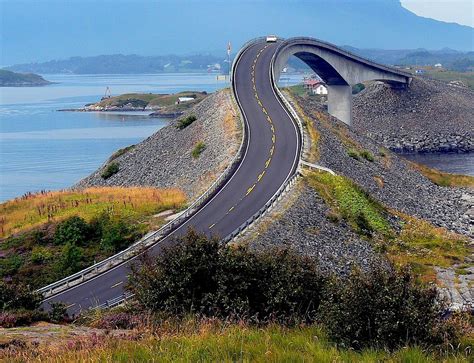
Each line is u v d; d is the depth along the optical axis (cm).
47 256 5159
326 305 2162
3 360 1587
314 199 5897
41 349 1698
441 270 5309
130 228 5556
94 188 7544
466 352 1816
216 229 5181
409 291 2031
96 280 4441
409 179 9438
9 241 5562
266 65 11762
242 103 9638
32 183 12556
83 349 1667
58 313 2588
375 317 1964
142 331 1977
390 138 17888
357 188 6619
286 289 2530
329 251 4938
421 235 6238
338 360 1612
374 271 2106
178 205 6184
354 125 18925
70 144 18400
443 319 2106
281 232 4922
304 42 14225
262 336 1834
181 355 1608
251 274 2566
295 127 8438
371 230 5788
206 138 8494
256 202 5841
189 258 2534
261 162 7100
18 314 2430
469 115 19575
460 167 13888
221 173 6794
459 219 7962
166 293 2509
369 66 17862
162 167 8381
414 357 1695
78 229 5509
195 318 2281
